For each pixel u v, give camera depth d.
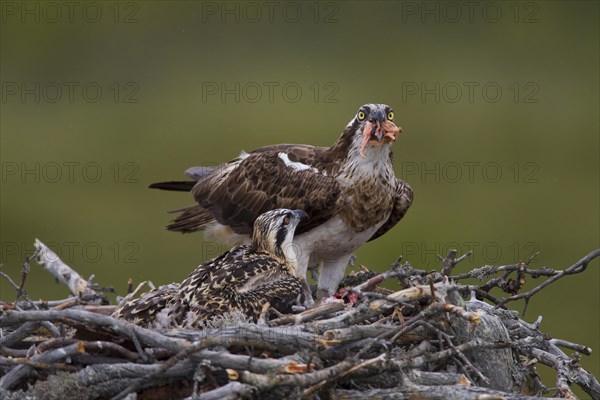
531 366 7.75
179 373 6.63
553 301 18.86
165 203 19.59
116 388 6.65
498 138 21.91
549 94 23.33
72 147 20.67
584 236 20.06
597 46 24.77
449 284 7.36
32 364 6.69
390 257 18.94
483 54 23.95
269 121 21.23
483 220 20.03
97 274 17.95
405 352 7.07
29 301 7.76
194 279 7.77
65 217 19.34
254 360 6.57
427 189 21.03
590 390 7.55
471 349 7.26
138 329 6.71
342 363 6.52
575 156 22.12
